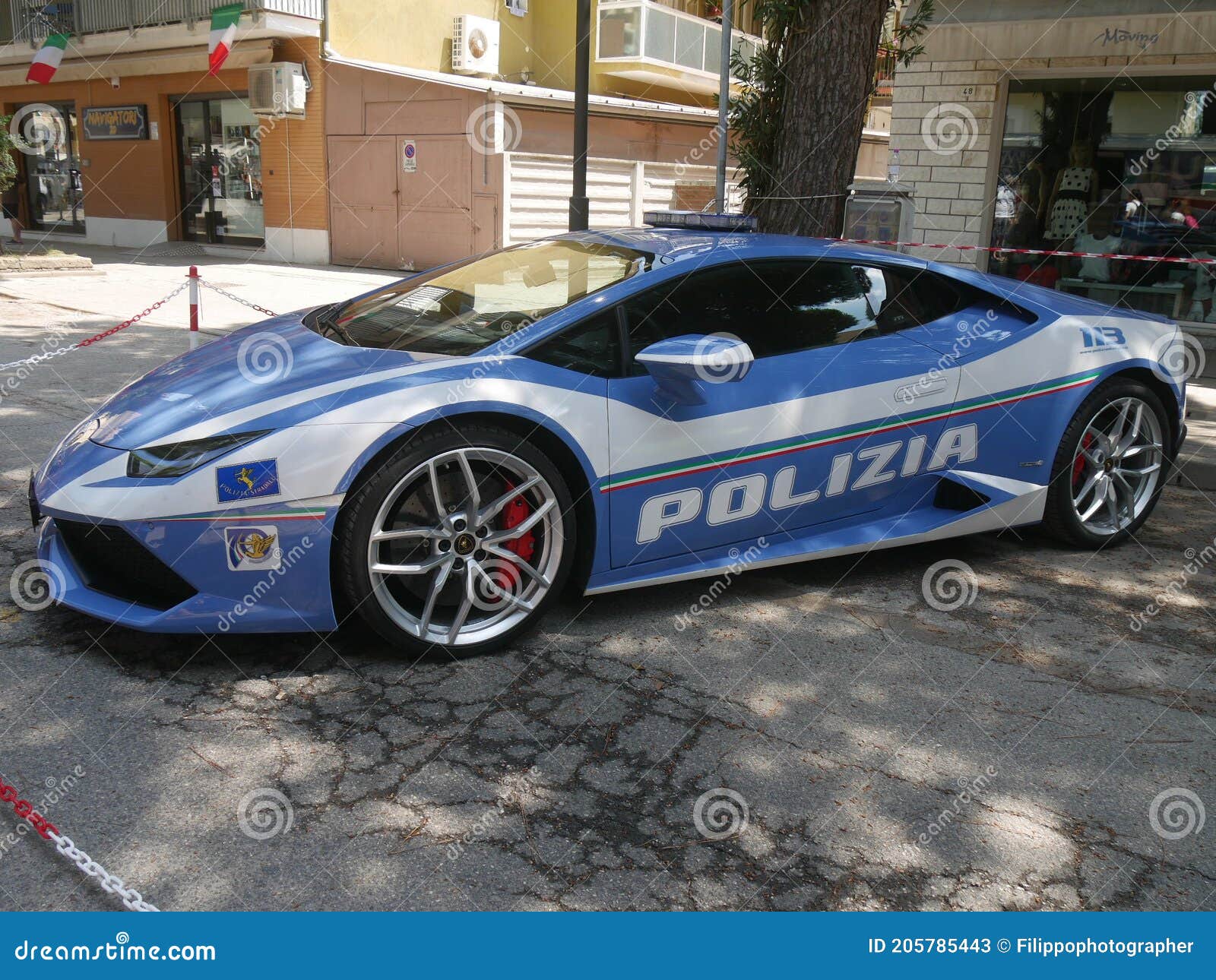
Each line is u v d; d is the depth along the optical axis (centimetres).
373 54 1662
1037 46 817
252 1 1522
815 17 663
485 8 1817
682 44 1938
